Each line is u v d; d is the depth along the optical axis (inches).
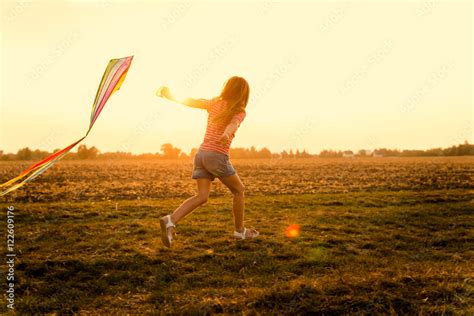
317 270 186.9
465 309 131.7
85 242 231.1
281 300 141.7
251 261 198.5
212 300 144.7
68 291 162.6
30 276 179.5
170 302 148.6
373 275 163.5
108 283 171.3
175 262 195.3
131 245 224.4
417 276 158.1
